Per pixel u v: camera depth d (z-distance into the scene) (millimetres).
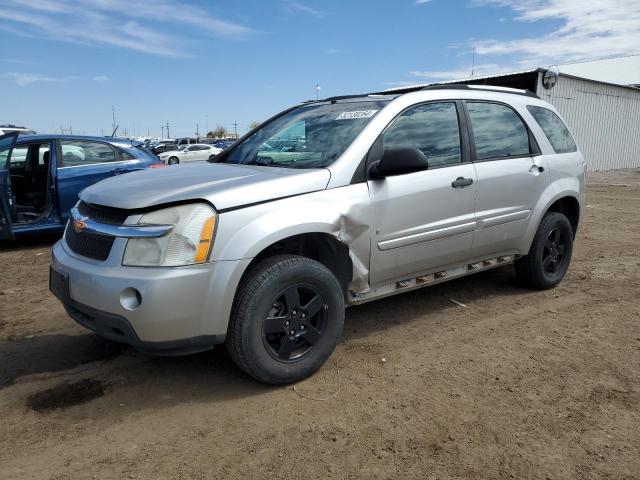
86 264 3105
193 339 3008
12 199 7035
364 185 3631
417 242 3955
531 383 3396
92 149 7910
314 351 3424
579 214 5488
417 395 3250
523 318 4555
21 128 18922
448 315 4645
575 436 2824
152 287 2850
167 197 3025
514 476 2514
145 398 3242
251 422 2969
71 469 2570
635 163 25734
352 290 3738
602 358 3752
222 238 3008
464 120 4402
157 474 2531
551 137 5203
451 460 2631
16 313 4781
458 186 4168
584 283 5602
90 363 3719
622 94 23734
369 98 4301
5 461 2631
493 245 4590
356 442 2779
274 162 3994
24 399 3227
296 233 3240
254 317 3115
